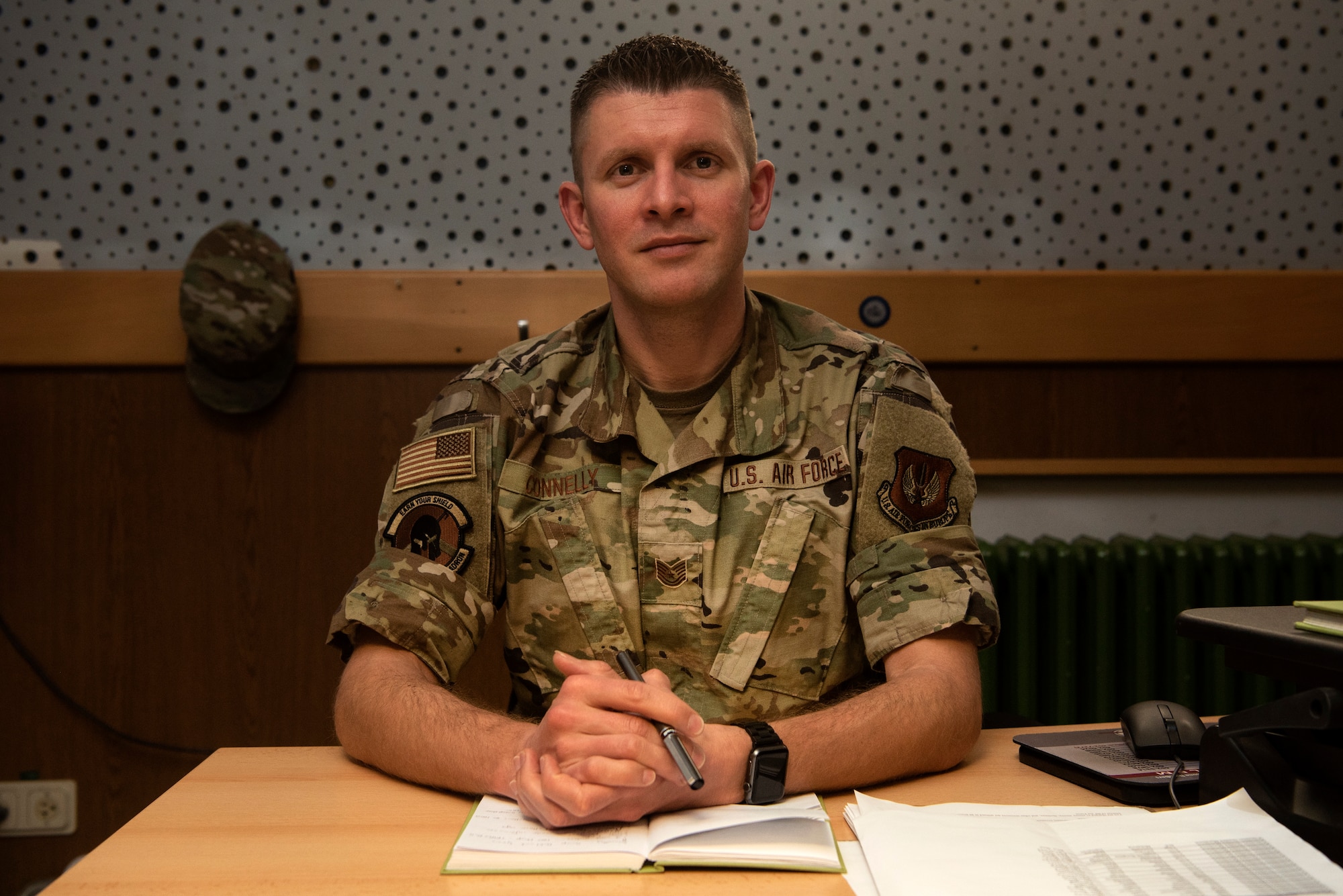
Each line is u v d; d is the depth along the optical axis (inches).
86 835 70.5
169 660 70.7
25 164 70.9
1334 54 75.7
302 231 72.4
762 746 27.5
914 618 35.6
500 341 70.9
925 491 39.9
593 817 25.4
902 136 74.5
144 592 70.6
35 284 69.2
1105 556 71.6
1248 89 75.4
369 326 70.3
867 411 41.4
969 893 20.7
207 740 70.9
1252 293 73.7
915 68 74.2
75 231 71.2
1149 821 24.5
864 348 43.5
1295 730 24.2
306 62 72.0
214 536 70.9
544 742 26.7
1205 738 27.0
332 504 71.4
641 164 38.5
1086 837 23.7
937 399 43.3
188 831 26.3
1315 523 77.7
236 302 66.2
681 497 41.0
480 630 39.4
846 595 40.5
